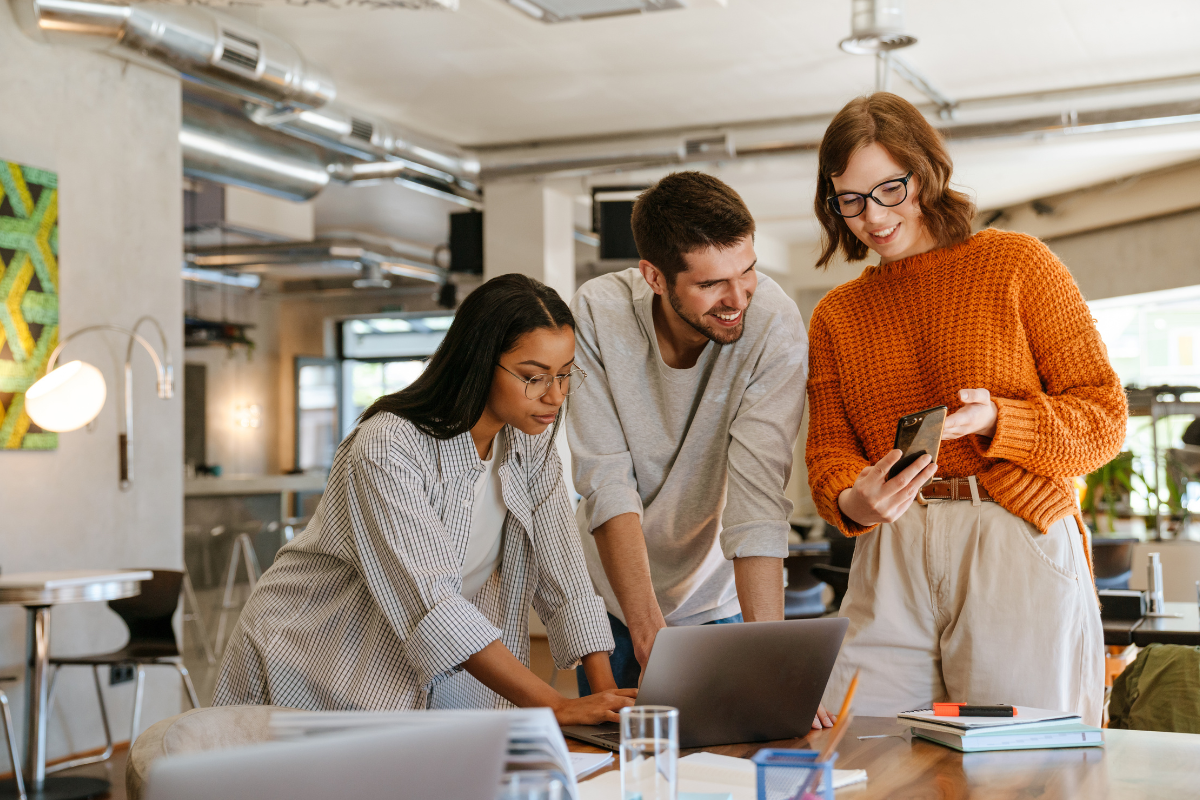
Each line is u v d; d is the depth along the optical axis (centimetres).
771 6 607
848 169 198
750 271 207
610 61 692
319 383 1683
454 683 196
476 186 853
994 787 140
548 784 95
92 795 475
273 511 1202
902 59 694
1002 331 196
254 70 567
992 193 1022
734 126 826
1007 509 192
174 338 620
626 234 845
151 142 608
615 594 236
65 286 555
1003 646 188
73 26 518
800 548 691
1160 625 400
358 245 1231
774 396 219
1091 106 713
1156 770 147
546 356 180
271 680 190
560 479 208
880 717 191
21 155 531
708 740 167
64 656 552
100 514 573
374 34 639
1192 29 654
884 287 212
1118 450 189
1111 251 1002
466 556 202
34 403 518
